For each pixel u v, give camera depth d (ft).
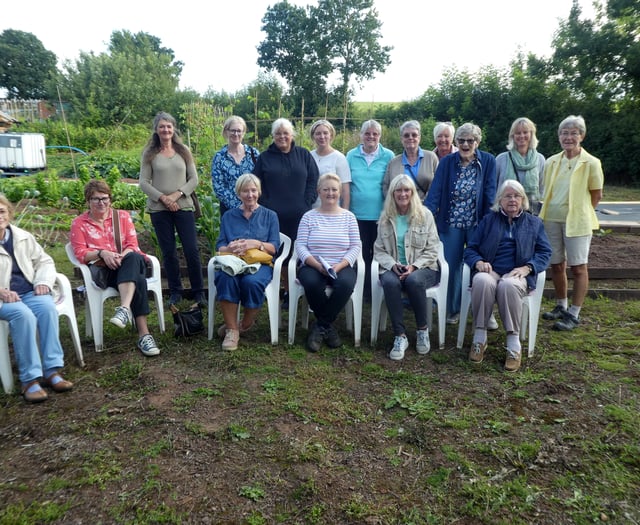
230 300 12.57
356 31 110.32
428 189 15.05
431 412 9.95
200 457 8.51
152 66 104.06
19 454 8.63
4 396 10.61
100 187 12.82
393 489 7.81
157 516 7.20
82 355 12.49
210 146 27.96
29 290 11.48
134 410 9.96
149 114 91.45
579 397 10.52
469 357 12.56
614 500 7.53
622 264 19.79
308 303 14.32
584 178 13.75
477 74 68.54
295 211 14.78
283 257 13.61
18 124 73.51
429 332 14.35
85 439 9.02
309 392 10.75
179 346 13.07
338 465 8.36
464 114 68.44
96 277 12.57
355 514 7.25
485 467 8.34
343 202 15.53
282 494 7.67
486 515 7.25
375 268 13.33
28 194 29.35
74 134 69.05
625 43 57.77
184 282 17.84
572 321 14.28
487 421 9.64
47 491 7.70
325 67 111.14
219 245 13.82
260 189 14.06
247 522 7.13
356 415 9.86
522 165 14.26
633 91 60.23
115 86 89.51
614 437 9.07
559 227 14.28
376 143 15.49
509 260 12.95
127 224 13.44
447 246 14.37
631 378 11.28
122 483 7.88
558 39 63.05
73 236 12.82
